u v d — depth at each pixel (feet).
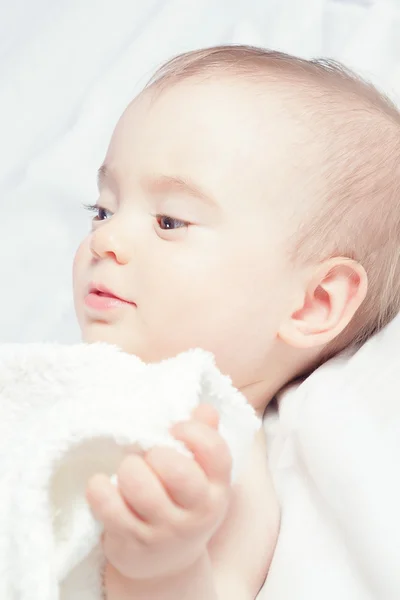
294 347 2.90
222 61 3.14
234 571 2.37
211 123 2.87
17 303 3.92
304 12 4.62
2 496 1.94
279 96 3.00
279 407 2.87
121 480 1.75
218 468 1.79
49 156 4.25
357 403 2.58
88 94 4.48
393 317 3.17
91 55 4.68
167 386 2.12
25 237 4.06
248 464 2.58
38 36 4.74
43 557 1.79
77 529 1.87
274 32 4.58
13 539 1.83
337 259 2.93
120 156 2.93
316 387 2.73
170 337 2.74
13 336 3.84
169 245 2.76
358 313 3.09
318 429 2.52
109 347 2.36
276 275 2.82
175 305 2.72
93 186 4.17
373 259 3.07
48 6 4.88
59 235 4.09
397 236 3.15
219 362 2.81
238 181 2.81
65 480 1.96
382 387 2.64
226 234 2.77
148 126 2.93
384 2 4.58
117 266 2.77
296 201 2.87
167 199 2.80
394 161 3.14
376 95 3.40
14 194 4.17
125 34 4.75
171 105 2.94
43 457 1.86
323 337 2.90
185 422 1.87
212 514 1.77
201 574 2.00
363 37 4.41
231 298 2.76
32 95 4.55
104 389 2.23
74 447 1.89
